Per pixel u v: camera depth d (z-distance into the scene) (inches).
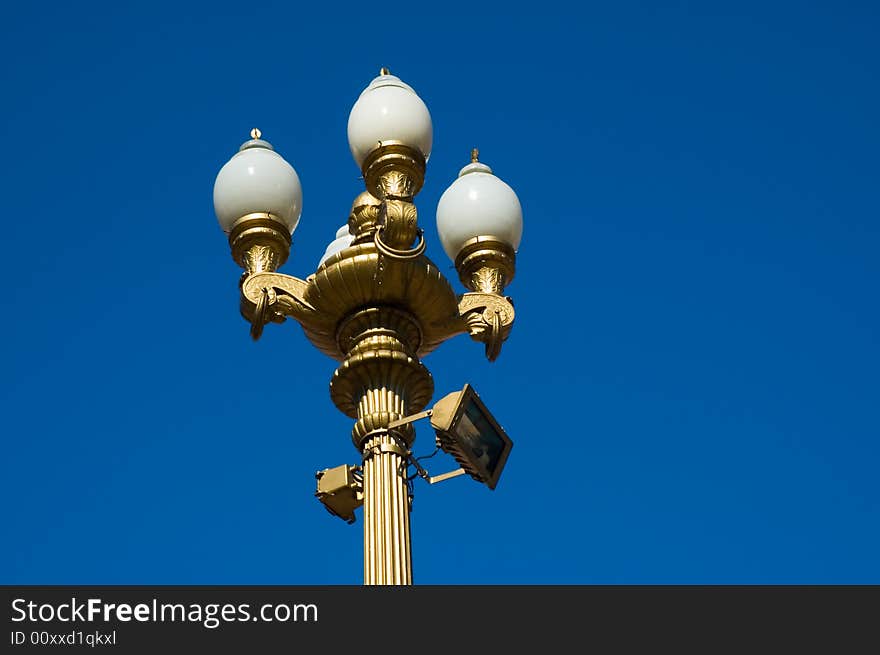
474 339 922.1
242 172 930.7
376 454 846.5
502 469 868.6
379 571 808.3
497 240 960.3
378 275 878.4
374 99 922.1
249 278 895.1
